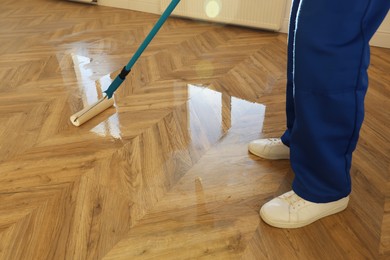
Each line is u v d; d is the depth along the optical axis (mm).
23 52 2219
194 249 949
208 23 2879
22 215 1044
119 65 2061
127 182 1181
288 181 1192
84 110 1491
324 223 1023
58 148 1341
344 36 732
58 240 969
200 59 2180
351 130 858
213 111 1604
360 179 1199
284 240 974
